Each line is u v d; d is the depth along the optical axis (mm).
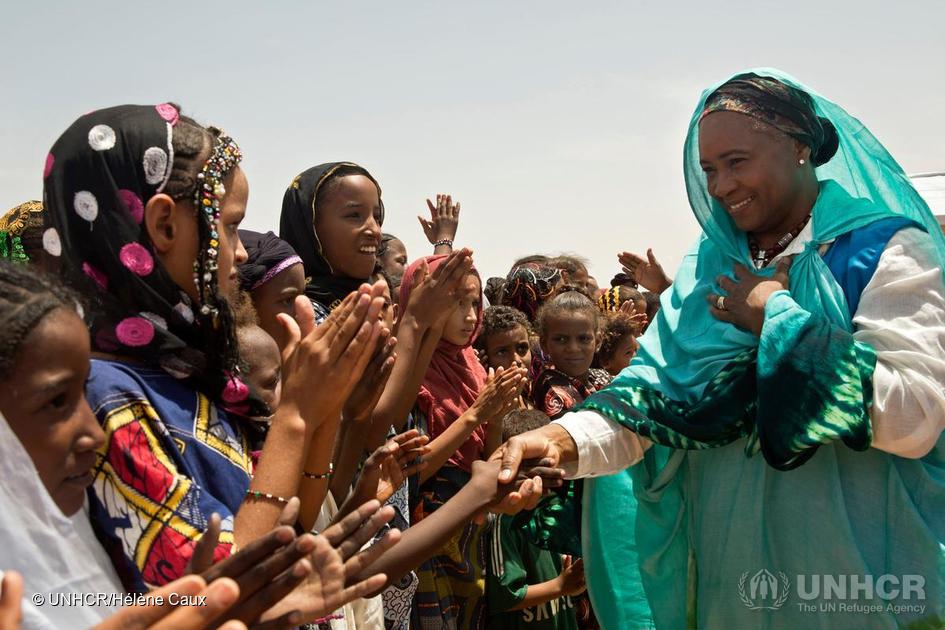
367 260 4273
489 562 4133
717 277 3312
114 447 1849
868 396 2789
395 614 3316
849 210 3139
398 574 2500
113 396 1898
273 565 1552
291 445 2023
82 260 2078
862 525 2986
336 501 2842
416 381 3729
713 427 3066
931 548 2908
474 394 4602
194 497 1867
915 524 2936
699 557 3244
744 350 3148
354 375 2117
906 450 2842
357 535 1808
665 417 3148
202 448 2004
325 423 2254
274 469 1990
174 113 2178
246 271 3508
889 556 2959
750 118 3104
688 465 3352
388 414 3314
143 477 1845
